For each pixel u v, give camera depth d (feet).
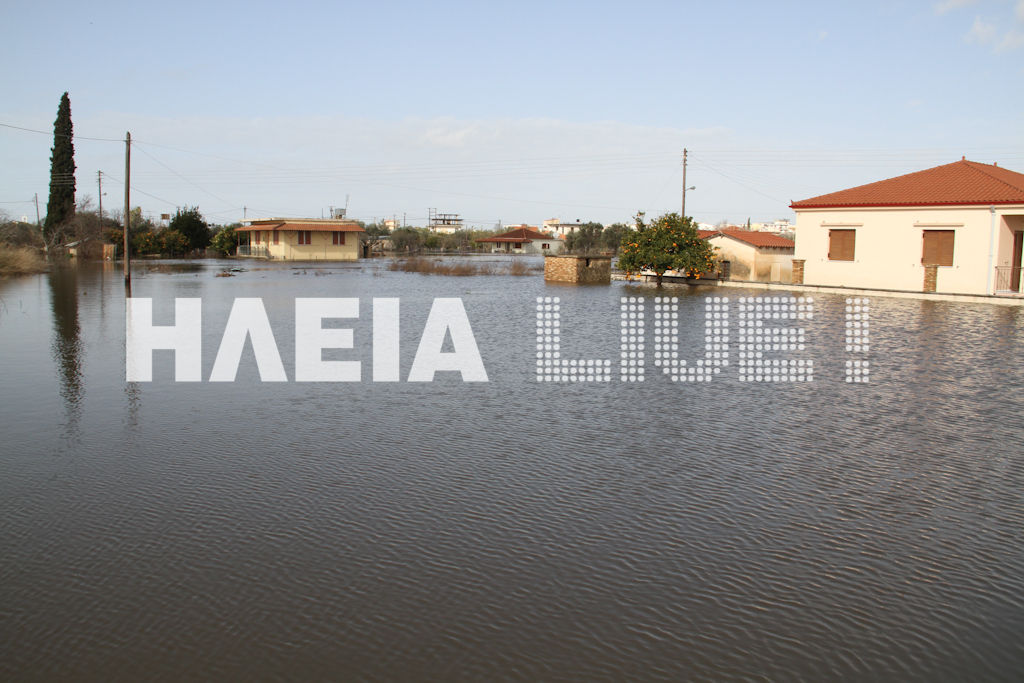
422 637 15.42
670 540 20.07
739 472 25.43
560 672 14.28
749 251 119.85
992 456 27.20
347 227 226.99
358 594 17.12
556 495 23.24
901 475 25.14
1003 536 20.40
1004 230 92.48
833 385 39.58
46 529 20.49
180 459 26.50
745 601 16.96
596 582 17.76
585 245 276.21
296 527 20.72
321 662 14.52
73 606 16.53
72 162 199.52
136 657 14.66
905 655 14.93
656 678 14.11
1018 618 16.33
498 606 16.66
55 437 29.19
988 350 50.60
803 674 14.29
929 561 18.94
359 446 28.22
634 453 27.55
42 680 13.92
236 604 16.66
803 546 19.75
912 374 42.39
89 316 68.69
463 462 26.37
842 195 112.16
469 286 112.68
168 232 240.53
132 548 19.36
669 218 122.01
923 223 98.17
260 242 236.43
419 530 20.58
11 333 57.31
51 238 186.39
